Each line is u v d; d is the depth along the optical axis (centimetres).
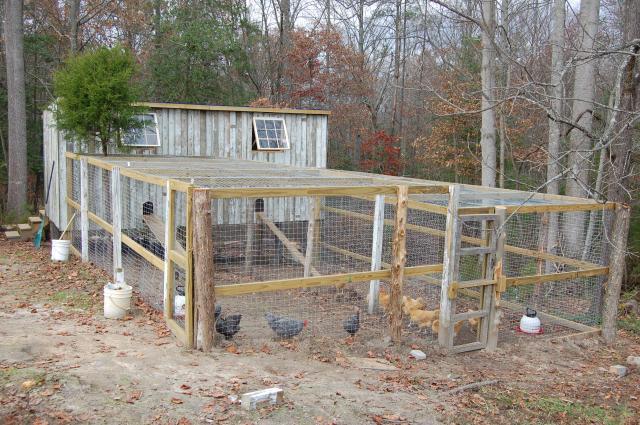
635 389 670
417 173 2675
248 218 1195
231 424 467
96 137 1253
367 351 707
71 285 954
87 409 467
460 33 2411
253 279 1088
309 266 1084
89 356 588
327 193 668
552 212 874
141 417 463
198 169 907
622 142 839
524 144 1797
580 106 1080
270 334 731
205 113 1344
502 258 761
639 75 816
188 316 640
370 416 513
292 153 1451
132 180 1152
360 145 2756
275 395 509
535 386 653
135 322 755
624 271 1205
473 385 624
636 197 1112
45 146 1526
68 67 1184
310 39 2638
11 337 641
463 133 2017
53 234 1452
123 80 1142
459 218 736
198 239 618
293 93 2655
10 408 458
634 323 961
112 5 2381
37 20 2306
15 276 1012
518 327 880
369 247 1197
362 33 2878
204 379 550
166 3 2408
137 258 1090
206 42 2272
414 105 2819
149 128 1282
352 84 2722
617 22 1424
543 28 1912
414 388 601
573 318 904
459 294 981
